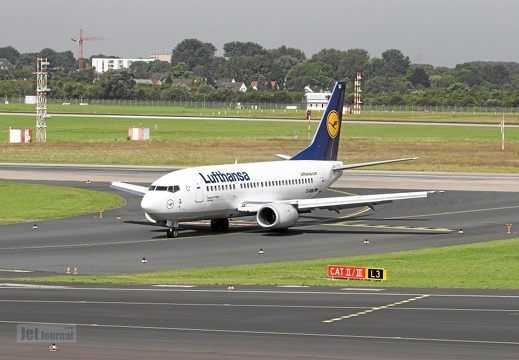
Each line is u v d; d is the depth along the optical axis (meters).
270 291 136.50
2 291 135.62
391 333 105.06
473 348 97.56
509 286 142.62
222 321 112.06
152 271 165.75
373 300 127.88
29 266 170.25
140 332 105.38
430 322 111.44
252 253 188.25
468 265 169.62
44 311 118.19
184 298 129.38
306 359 92.81
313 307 121.94
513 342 100.44
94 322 111.06
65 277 153.88
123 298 129.12
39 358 92.38
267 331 106.19
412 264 171.50
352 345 99.06
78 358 92.56
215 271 164.00
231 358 93.06
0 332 104.81
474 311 118.94
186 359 92.56
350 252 189.50
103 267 169.88
